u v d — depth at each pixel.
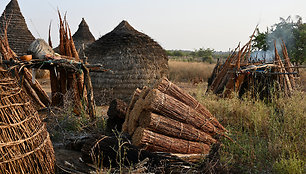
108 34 12.70
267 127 5.93
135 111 4.73
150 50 12.23
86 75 7.17
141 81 11.51
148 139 4.17
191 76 23.69
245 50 9.76
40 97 8.52
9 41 19.77
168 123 4.41
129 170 3.71
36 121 3.94
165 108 4.48
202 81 19.50
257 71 8.71
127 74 11.49
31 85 8.18
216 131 5.15
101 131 6.11
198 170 4.16
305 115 5.68
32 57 6.79
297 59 19.55
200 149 4.61
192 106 5.04
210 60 44.44
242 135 5.71
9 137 3.30
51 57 6.73
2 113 3.34
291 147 4.83
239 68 8.91
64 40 7.76
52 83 7.82
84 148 4.23
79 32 27.31
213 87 10.15
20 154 3.35
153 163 4.05
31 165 3.48
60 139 5.82
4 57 6.75
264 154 4.95
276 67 8.89
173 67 26.78
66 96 7.11
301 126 5.52
